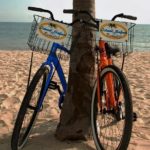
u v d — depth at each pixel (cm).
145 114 407
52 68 271
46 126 334
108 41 271
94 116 274
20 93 526
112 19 280
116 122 320
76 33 279
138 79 690
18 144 263
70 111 282
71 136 280
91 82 283
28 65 939
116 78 252
